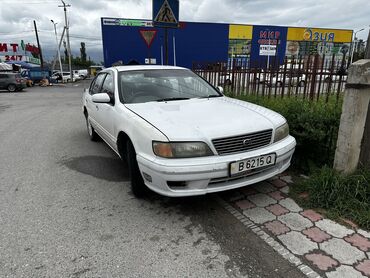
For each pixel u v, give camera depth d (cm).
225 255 246
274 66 652
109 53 2261
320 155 400
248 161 289
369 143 321
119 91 402
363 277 217
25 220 302
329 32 2650
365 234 267
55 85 3406
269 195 345
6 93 2195
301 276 220
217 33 2409
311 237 265
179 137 279
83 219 303
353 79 299
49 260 241
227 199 339
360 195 306
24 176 421
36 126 794
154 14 676
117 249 255
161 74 447
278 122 330
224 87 755
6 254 249
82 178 411
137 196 346
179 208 323
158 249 255
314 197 318
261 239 265
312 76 548
